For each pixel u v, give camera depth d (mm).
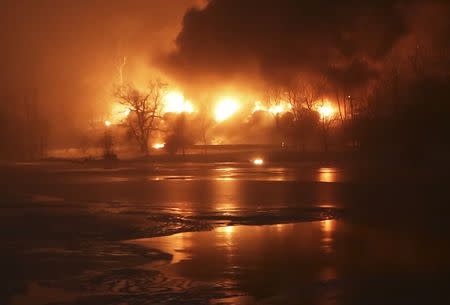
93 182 58469
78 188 52500
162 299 17594
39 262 22375
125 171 74750
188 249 24719
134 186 53656
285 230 29469
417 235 27922
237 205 39156
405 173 61594
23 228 30328
